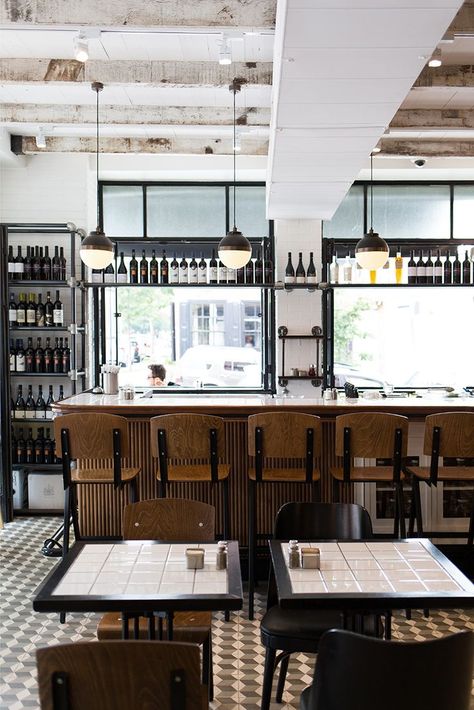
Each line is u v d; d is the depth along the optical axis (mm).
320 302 7418
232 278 6785
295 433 4043
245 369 7867
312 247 7391
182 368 7883
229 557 2516
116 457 4066
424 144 6375
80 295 6965
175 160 7086
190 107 5469
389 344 7914
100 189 7531
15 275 6605
